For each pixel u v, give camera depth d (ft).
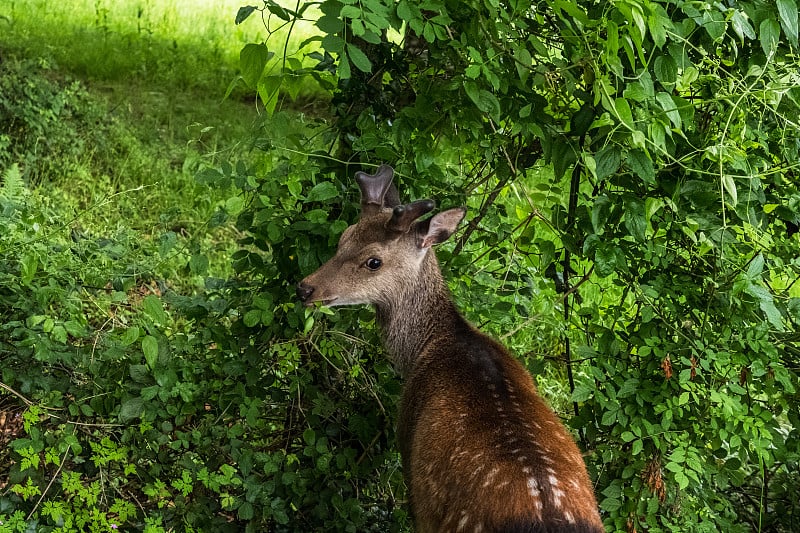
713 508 5.71
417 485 4.76
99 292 6.65
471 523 4.28
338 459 5.68
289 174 5.58
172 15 16.69
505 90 5.23
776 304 5.63
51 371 5.84
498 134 5.71
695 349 5.37
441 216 5.50
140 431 5.49
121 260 6.13
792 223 6.05
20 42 13.09
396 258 5.49
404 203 6.03
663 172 5.54
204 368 5.75
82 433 5.57
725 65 5.73
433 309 5.60
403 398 5.41
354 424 5.83
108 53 13.56
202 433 5.60
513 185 6.54
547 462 4.38
